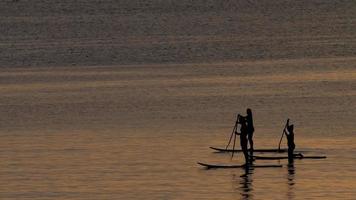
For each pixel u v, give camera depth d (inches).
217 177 4099.4
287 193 3695.9
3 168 4379.9
